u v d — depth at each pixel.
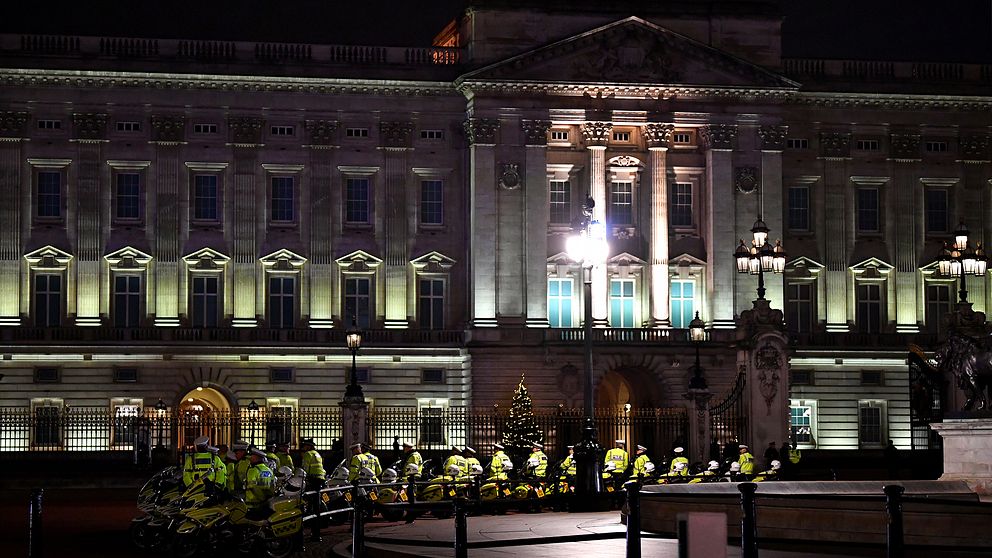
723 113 102.88
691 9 103.25
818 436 104.56
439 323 102.25
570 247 60.78
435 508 40.53
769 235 102.94
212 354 99.06
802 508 38.84
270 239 100.50
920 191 107.31
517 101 100.50
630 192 103.38
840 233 106.06
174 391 98.50
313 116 100.94
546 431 96.25
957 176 107.69
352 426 76.56
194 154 99.75
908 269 106.75
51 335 97.38
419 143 102.19
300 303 100.81
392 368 100.94
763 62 103.94
